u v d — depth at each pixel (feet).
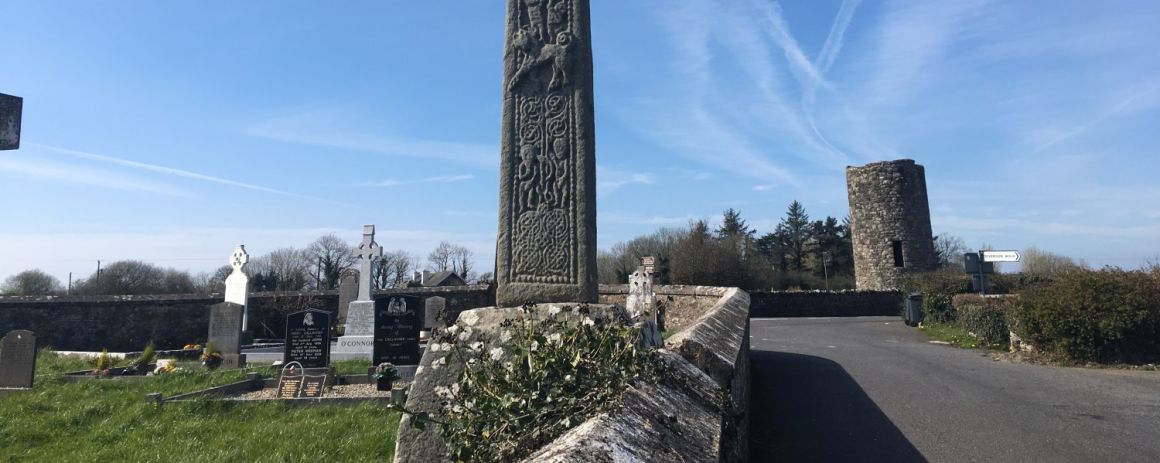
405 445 12.96
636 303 59.47
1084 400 27.66
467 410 9.03
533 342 9.91
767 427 23.30
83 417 25.49
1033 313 40.45
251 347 59.67
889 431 22.56
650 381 8.89
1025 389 30.22
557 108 15.98
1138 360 37.27
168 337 64.80
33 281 175.11
